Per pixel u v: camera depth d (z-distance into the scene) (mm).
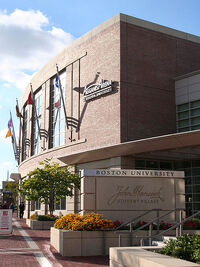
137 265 7516
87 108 31516
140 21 29984
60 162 35094
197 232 15195
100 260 11891
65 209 33719
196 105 29016
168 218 16109
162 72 30281
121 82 28031
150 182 16281
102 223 13531
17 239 17672
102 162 29484
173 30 31719
